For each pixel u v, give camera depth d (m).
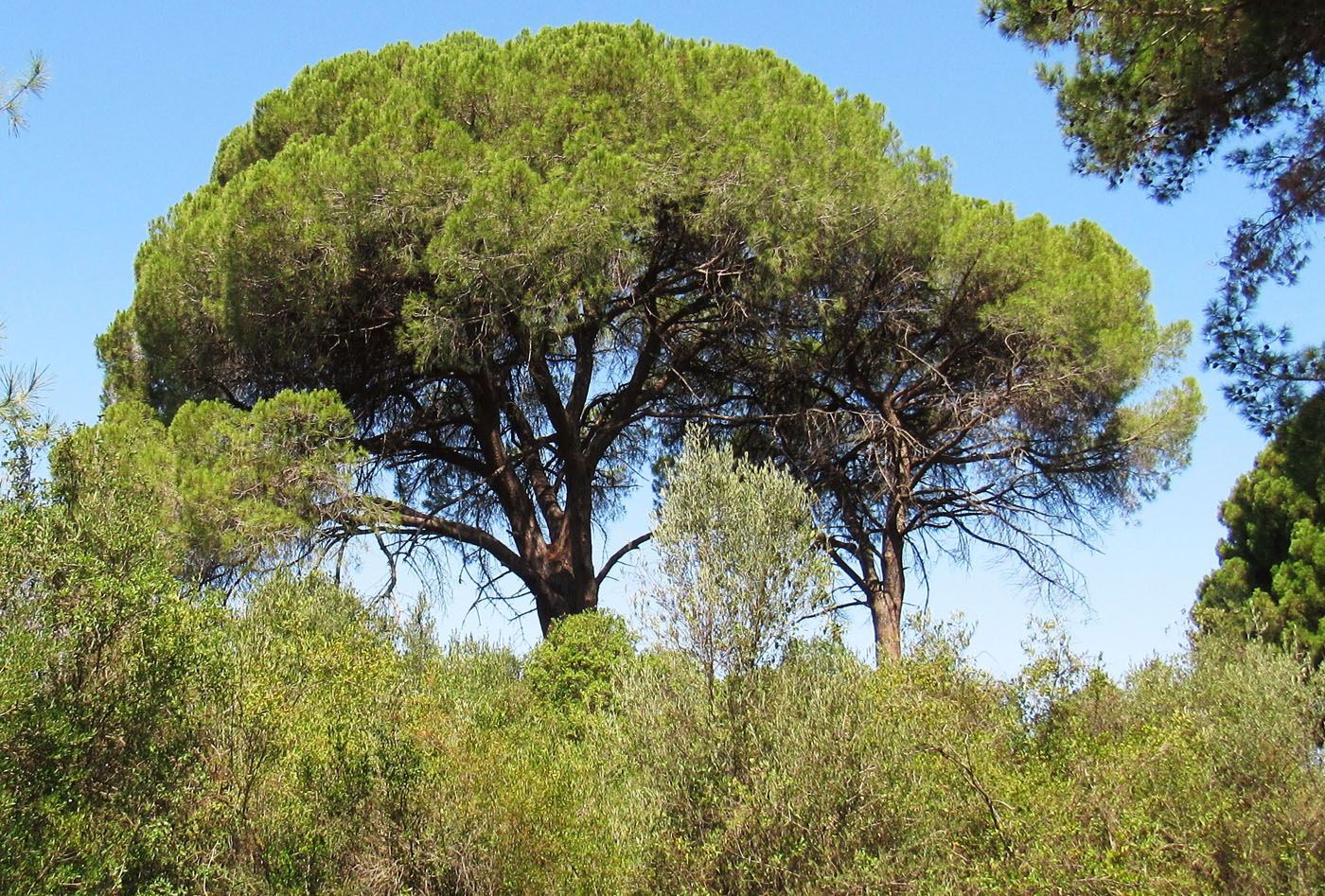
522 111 17.16
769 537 10.83
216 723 9.52
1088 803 10.09
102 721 8.69
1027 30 11.36
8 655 8.27
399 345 15.48
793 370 17.89
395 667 10.72
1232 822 10.70
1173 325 18.44
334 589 12.72
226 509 13.98
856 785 9.68
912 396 18.70
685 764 10.01
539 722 12.09
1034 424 17.86
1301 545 20.77
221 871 9.10
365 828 9.80
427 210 15.66
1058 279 17.38
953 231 17.47
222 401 15.52
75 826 8.40
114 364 17.75
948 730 10.14
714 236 16.28
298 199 15.49
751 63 18.95
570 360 18.77
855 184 16.64
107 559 9.12
